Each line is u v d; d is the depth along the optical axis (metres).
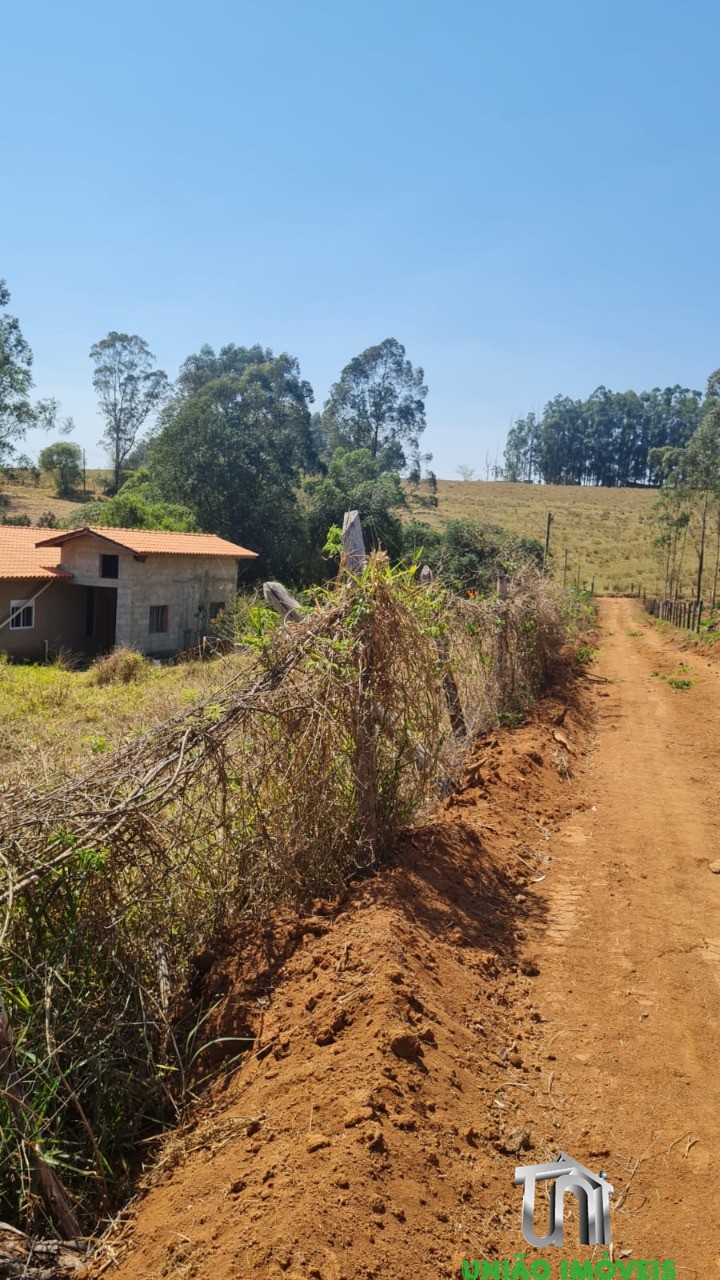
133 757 4.87
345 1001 4.21
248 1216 3.01
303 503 48.72
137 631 27.83
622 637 33.59
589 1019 4.82
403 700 6.16
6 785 4.62
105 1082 3.91
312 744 5.49
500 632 12.67
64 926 4.23
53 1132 3.58
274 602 6.46
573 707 15.09
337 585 6.20
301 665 5.63
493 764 9.44
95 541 27.48
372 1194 3.07
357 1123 3.38
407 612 6.15
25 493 74.25
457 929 5.48
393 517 45.12
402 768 6.40
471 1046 4.32
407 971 4.54
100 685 18.84
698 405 146.62
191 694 5.95
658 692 18.09
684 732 13.70
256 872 5.23
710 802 9.42
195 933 4.96
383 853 6.15
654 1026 4.75
